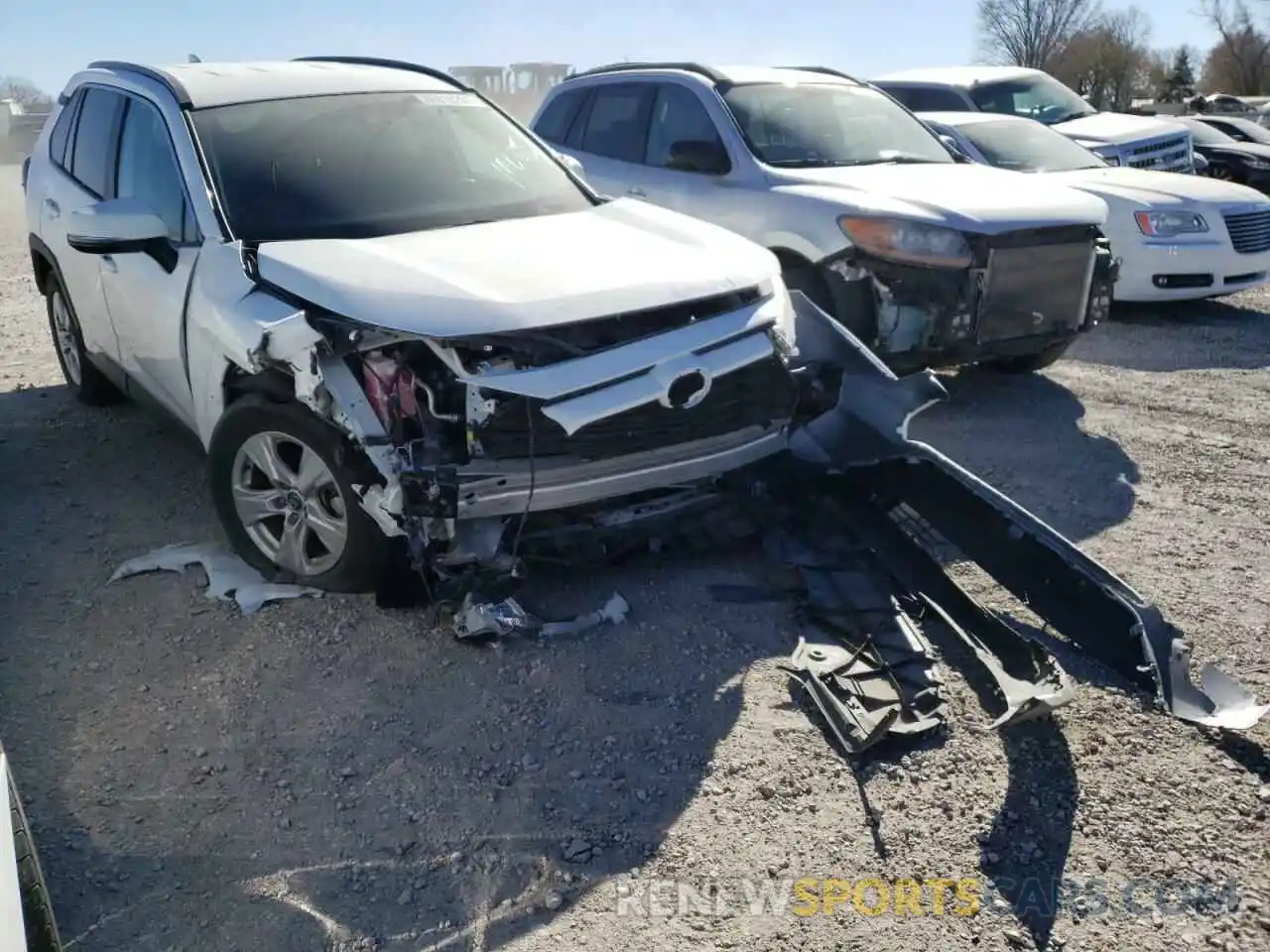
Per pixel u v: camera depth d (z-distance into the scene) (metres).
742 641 3.80
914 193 6.15
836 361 4.45
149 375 4.86
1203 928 2.61
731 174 6.82
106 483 5.24
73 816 2.96
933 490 4.13
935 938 2.58
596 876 2.76
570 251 4.05
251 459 4.05
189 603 4.05
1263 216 9.05
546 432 3.63
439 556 3.66
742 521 4.27
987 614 3.75
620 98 7.80
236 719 3.38
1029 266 6.06
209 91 4.83
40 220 5.98
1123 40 55.66
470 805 3.01
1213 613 4.04
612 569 4.27
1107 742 3.27
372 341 3.54
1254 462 5.64
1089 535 4.74
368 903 2.67
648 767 3.16
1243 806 3.01
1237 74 65.12
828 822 2.95
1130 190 8.98
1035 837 2.90
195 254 4.28
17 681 3.57
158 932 2.58
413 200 4.58
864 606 3.90
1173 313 9.45
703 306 3.90
